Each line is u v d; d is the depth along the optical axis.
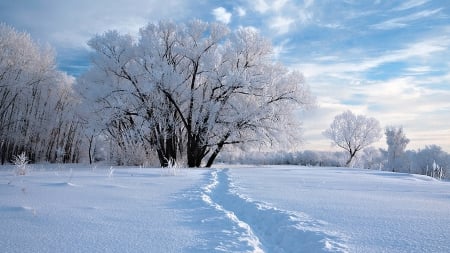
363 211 5.80
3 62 34.38
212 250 3.53
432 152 47.91
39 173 12.97
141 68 27.92
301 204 6.48
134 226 4.50
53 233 3.98
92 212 5.28
